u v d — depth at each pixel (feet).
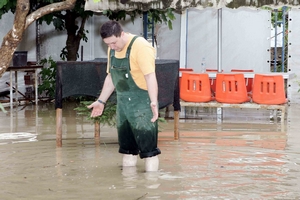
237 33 50.85
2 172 22.39
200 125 36.60
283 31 49.62
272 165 23.50
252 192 18.84
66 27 54.65
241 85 37.86
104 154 26.35
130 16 55.72
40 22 53.72
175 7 35.81
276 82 37.24
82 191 19.10
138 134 21.84
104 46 58.95
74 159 25.07
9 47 23.09
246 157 25.35
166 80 29.01
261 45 50.65
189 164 23.68
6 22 52.60
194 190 19.10
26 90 54.80
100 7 35.55
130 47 21.04
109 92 22.81
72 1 24.20
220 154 26.05
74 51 55.21
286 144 28.99
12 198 18.30
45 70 54.75
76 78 28.32
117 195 18.45
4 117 41.57
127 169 22.74
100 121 29.96
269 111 45.16
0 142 30.07
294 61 49.83
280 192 18.85
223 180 20.62
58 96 28.50
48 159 25.12
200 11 51.75
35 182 20.59
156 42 53.98
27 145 29.01
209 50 51.90
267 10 50.24
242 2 35.81
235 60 51.08
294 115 42.27
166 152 26.55
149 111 21.72
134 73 21.29
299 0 35.45
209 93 38.65
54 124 37.60
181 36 52.26
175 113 30.60
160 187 19.53
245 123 37.73
